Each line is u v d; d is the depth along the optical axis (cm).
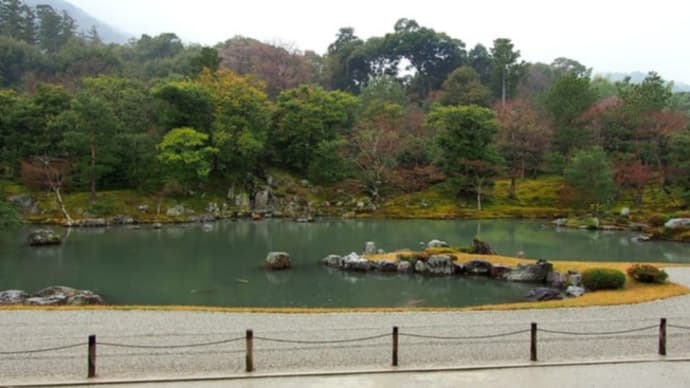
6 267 3434
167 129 7156
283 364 1479
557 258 3888
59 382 1324
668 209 6444
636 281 2773
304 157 8162
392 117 8519
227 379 1367
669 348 1661
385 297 2759
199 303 2611
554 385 1347
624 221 5809
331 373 1406
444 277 3247
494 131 7238
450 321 1973
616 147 7694
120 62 10906
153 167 6631
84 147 6022
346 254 4031
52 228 5350
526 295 2786
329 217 6831
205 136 6794
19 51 10612
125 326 1864
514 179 7644
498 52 10756
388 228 5719
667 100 8888
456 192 7406
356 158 7862
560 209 6862
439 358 1545
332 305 2592
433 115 8250
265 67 11819
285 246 4425
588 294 2533
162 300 2666
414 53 12325
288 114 8056
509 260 3459
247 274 3306
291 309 2186
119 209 6097
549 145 8288
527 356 1572
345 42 13462
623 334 1816
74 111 6172
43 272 3297
